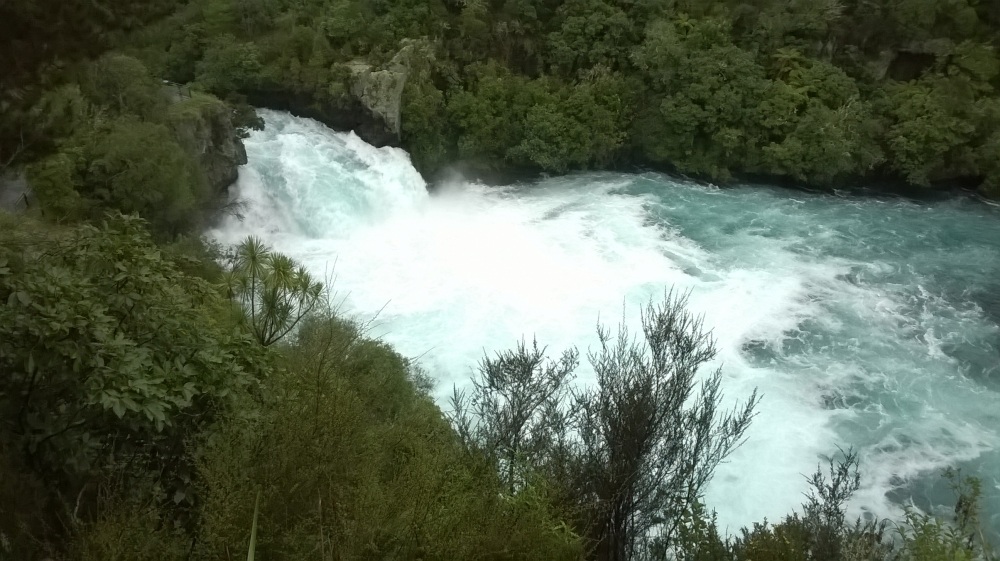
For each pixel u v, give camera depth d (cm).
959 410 1902
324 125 3106
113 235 823
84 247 812
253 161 2725
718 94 3297
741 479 1628
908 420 1853
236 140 2617
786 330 2217
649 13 3531
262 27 3294
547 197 3142
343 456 696
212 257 2008
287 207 2672
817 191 3353
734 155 3359
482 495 784
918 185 3456
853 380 1998
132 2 1003
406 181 2944
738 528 1511
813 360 2077
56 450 678
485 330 2111
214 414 758
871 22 3550
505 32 3434
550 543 747
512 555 700
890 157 3412
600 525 904
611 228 2839
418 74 3103
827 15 3528
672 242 2758
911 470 1691
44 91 1018
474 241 2692
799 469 1670
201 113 2436
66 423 689
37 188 1830
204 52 3147
